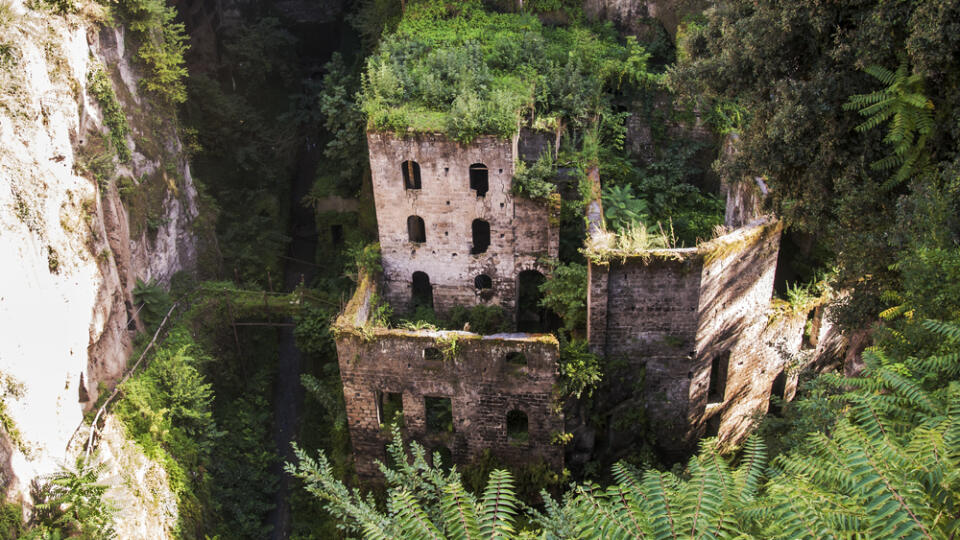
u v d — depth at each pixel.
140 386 28.48
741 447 29.66
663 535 8.84
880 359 13.45
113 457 26.06
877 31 18.80
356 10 49.06
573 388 25.66
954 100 18.58
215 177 43.50
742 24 22.16
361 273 30.83
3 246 23.47
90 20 30.16
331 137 48.41
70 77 28.17
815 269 28.56
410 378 26.55
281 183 45.75
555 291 27.50
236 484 31.27
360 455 28.80
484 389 26.23
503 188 29.02
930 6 17.56
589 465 27.69
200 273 37.44
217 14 47.16
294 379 36.56
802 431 17.55
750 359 27.73
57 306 25.56
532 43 32.72
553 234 29.17
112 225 30.08
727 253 24.67
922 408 11.26
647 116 33.91
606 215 29.30
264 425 33.91
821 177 21.39
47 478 23.61
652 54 35.00
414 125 28.28
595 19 36.09
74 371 26.33
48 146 26.28
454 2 35.75
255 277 40.81
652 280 24.77
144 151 33.34
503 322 31.38
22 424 23.30
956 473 8.23
